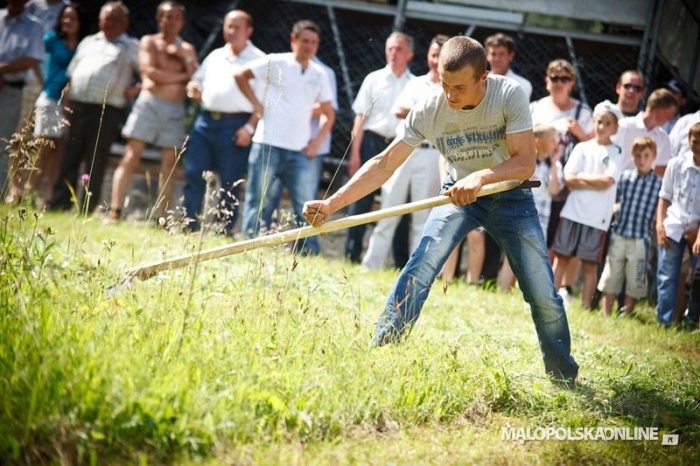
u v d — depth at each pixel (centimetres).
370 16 1587
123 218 1466
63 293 663
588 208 1161
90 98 1410
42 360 515
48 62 1463
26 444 470
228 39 1346
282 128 1255
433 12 1534
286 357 614
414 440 573
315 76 1283
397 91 1315
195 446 496
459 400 638
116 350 548
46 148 1460
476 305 1034
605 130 1164
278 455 512
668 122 1286
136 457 480
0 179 1439
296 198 1284
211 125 1344
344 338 680
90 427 482
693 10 1472
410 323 691
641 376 775
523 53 1522
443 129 690
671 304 1125
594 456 588
